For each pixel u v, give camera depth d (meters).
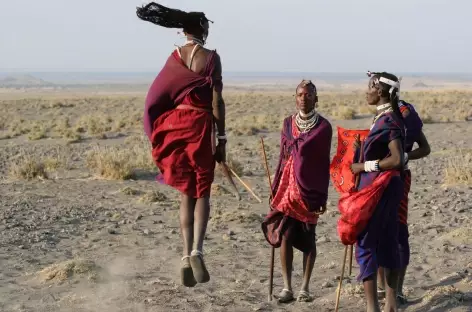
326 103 54.41
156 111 5.84
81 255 9.72
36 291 7.85
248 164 21.56
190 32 5.79
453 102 50.09
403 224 6.91
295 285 8.09
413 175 18.02
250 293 7.71
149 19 5.71
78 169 20.81
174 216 12.86
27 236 10.98
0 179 18.94
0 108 59.84
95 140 32.03
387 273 6.26
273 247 7.26
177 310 7.09
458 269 8.40
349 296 7.41
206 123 5.75
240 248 10.11
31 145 30.41
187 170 5.80
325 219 12.29
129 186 17.05
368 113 39.06
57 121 44.78
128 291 7.80
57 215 12.83
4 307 7.26
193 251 5.71
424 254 9.32
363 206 6.00
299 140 6.93
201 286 8.05
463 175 16.22
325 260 9.28
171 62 5.77
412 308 6.92
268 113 48.22
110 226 11.84
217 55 5.75
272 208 7.26
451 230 10.82
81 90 196.38
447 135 29.03
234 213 12.41
